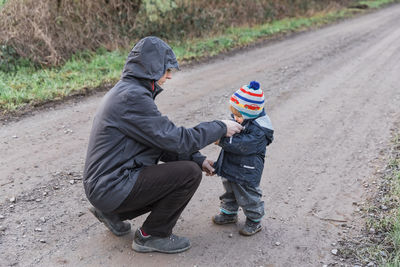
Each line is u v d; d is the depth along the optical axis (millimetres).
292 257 2973
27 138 4887
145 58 2613
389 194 3791
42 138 4914
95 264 2816
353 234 3244
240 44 11297
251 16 14188
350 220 3449
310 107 6445
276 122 5766
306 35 13336
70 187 3842
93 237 3115
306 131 5484
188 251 3004
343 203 3729
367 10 20203
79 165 4281
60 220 3314
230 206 3270
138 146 2684
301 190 3973
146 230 2887
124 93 2578
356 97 6965
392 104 6578
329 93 7191
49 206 3506
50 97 6230
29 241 3025
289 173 4312
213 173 3082
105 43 9398
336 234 3254
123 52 9273
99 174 2625
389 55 10289
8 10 8102
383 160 4582
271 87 7477
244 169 2945
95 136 2645
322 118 5980
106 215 3000
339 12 18578
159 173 2689
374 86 7613
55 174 4055
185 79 7910
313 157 4711
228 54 10297
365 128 5598
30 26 8133
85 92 6648
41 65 7879
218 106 6395
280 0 16312
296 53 10531
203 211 3561
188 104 6434
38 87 6652
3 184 3805
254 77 8164
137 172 2695
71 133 5113
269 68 8938
